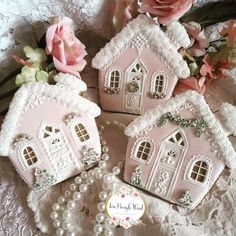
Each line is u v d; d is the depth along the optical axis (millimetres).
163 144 861
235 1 1037
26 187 907
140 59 945
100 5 978
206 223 852
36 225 862
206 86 1033
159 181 860
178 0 882
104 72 967
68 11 974
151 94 959
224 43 981
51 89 864
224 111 845
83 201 870
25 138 862
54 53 906
